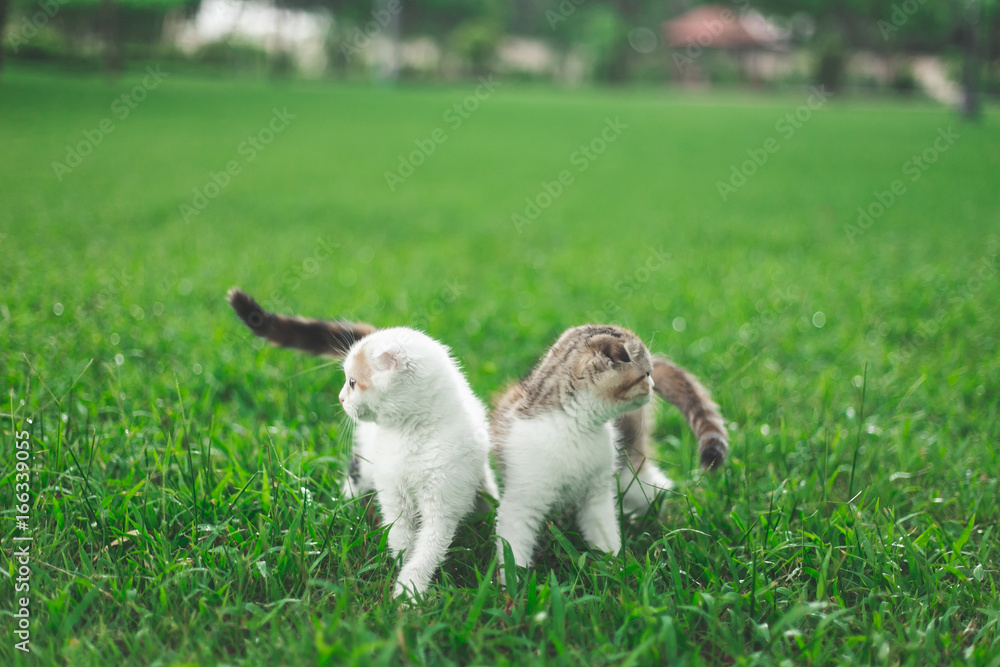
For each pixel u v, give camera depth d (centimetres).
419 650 104
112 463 127
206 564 114
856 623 111
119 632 108
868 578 115
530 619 109
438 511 117
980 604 113
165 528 118
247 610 110
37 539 116
